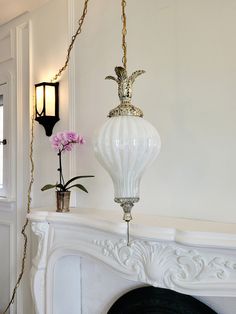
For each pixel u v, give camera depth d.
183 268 1.00
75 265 1.57
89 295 1.56
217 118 1.15
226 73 1.13
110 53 1.51
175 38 1.27
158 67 1.32
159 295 1.28
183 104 1.24
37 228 1.47
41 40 1.87
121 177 0.89
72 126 1.66
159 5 1.33
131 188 0.90
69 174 1.66
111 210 1.46
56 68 1.77
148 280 1.08
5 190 2.16
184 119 1.24
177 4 1.27
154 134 0.91
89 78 1.59
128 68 1.42
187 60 1.24
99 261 1.27
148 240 1.05
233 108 1.11
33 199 1.90
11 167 2.08
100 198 1.53
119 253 1.18
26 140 1.97
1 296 2.17
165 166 1.29
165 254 1.03
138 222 1.12
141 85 1.38
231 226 1.03
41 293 1.49
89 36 1.60
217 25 1.16
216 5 1.16
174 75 1.27
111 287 1.47
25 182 1.97
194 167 1.21
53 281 1.47
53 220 1.41
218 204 1.14
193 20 1.22
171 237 0.99
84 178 1.60
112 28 1.50
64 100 1.71
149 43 1.36
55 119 1.73
